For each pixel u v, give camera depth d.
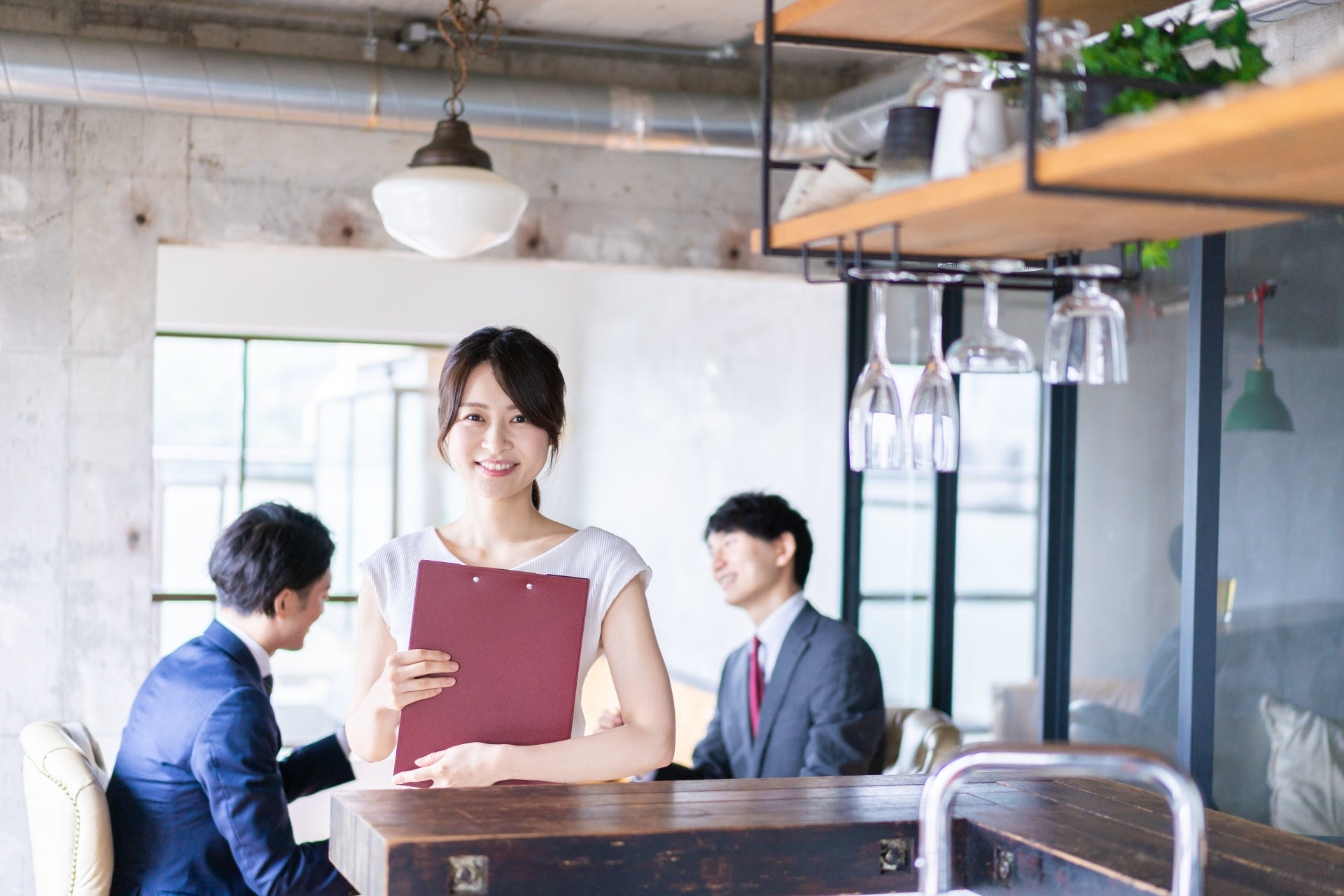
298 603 2.53
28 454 3.50
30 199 3.51
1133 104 1.60
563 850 1.65
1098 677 3.41
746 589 3.12
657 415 6.51
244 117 3.38
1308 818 2.71
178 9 3.62
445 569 1.95
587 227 4.02
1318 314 2.67
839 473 4.78
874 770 3.07
